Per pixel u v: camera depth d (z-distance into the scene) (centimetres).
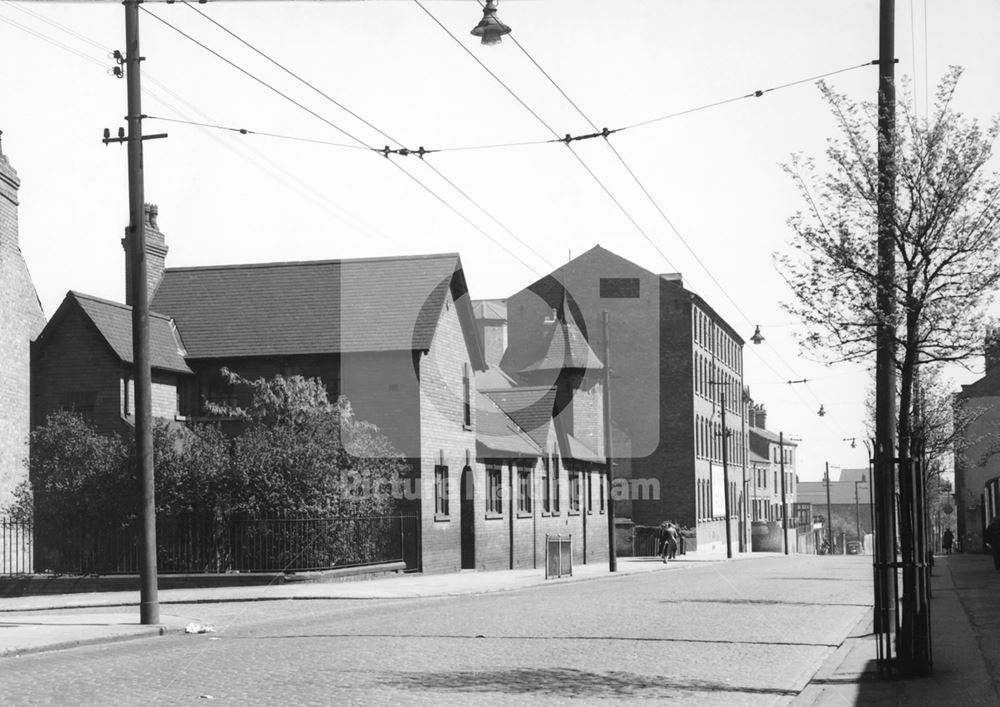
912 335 1297
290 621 2078
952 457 4200
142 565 1953
